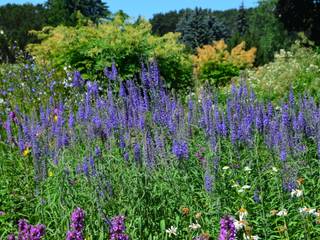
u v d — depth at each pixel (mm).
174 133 6680
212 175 5359
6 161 7156
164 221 4961
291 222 5105
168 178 5531
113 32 13586
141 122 6121
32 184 6344
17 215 5715
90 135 6422
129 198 5160
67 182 5453
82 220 4035
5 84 11367
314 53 18375
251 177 6230
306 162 6328
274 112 7477
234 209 5375
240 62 30328
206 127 7074
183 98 12492
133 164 5508
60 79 11906
